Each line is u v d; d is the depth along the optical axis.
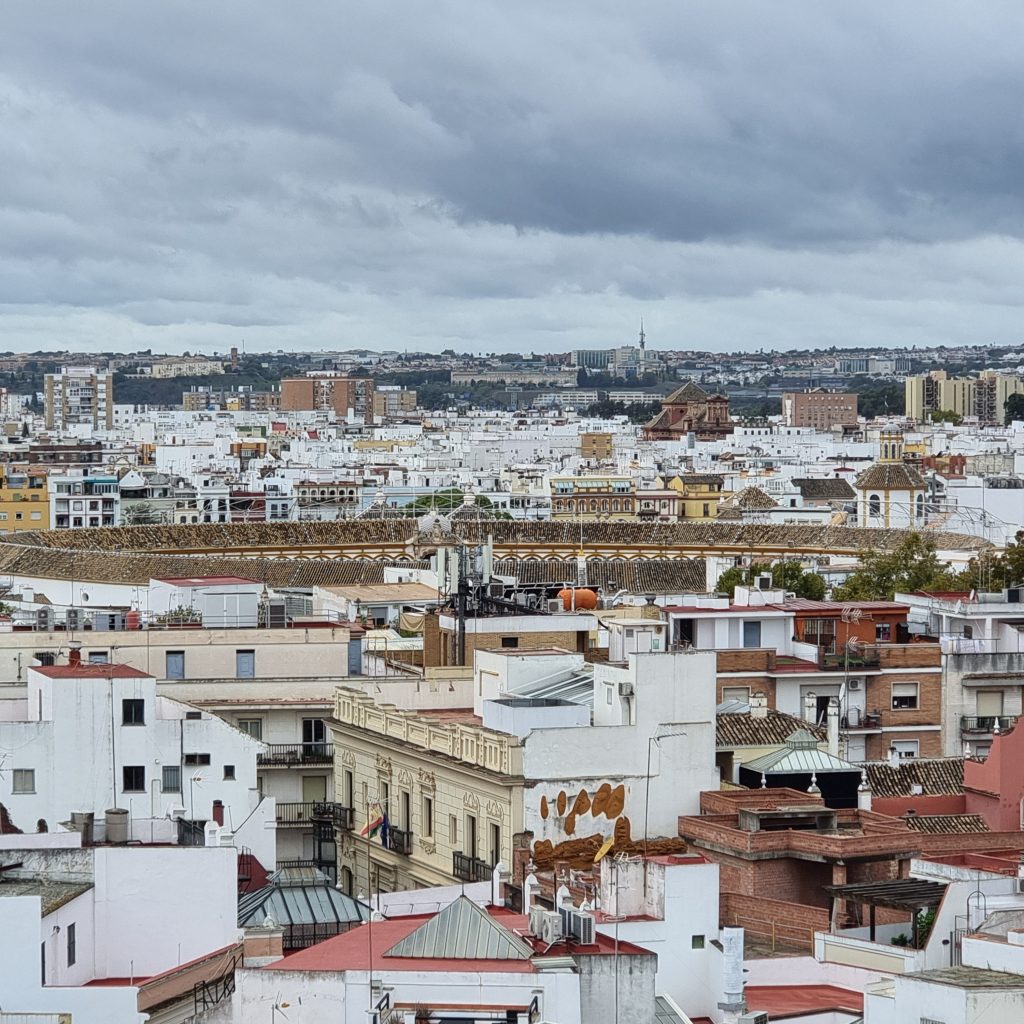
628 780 138.50
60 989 94.75
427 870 145.12
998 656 191.88
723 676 185.00
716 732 152.88
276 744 167.38
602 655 168.12
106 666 154.00
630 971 92.00
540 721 142.50
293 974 88.38
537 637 175.62
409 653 189.12
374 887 150.25
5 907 94.62
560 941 95.69
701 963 105.50
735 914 119.81
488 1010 88.19
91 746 144.62
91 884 104.56
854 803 145.50
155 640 176.50
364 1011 87.75
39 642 175.25
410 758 149.50
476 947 91.50
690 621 189.25
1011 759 150.50
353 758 159.12
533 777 137.00
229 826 145.00
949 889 109.25
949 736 190.38
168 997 96.88
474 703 158.62
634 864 107.94
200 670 176.75
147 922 105.25
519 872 132.00
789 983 105.75
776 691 185.38
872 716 188.12
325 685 173.25
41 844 112.75
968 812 152.62
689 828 134.00
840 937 110.00
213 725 146.38
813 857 128.25
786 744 148.62
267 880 129.00
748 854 128.62
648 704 139.50
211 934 105.62
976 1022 83.38
